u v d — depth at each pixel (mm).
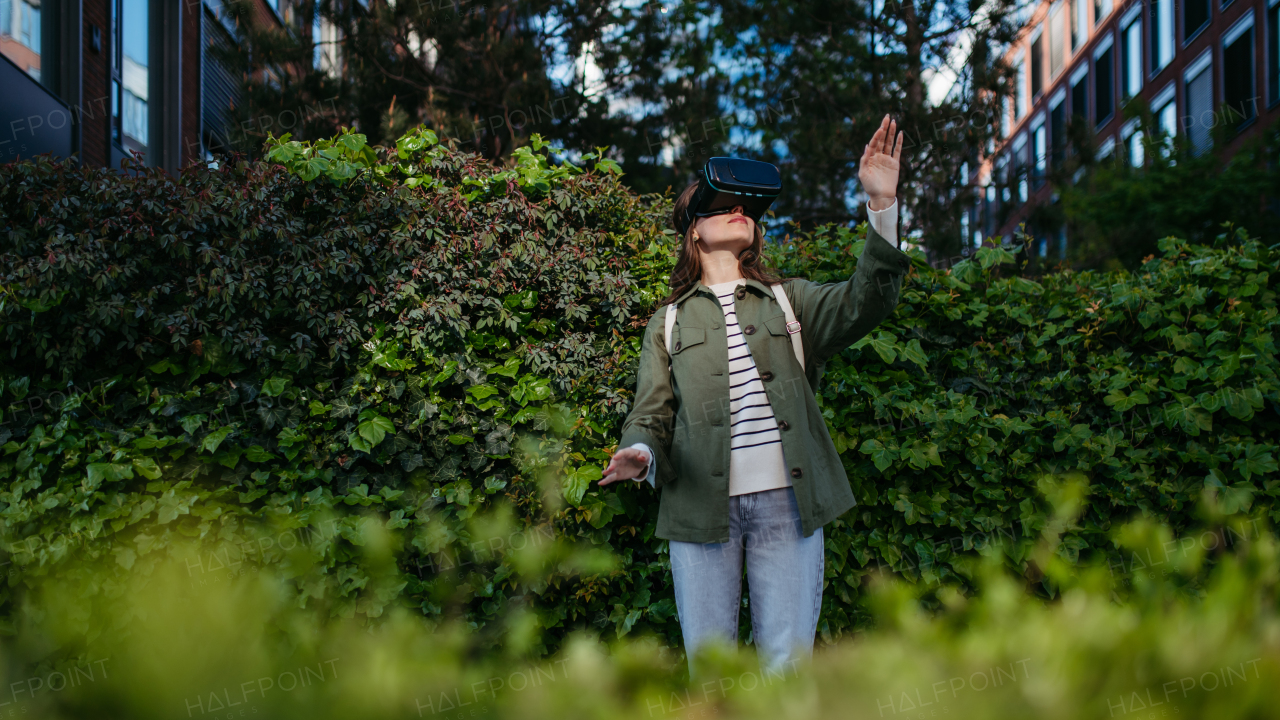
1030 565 2867
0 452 2625
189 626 498
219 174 2904
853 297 2047
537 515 2771
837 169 11570
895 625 696
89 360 2738
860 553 2863
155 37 8828
